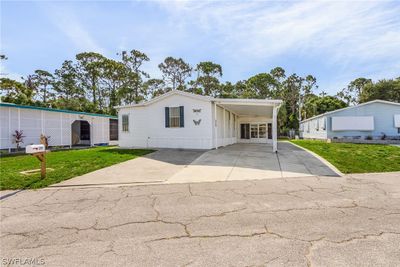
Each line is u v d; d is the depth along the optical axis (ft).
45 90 124.67
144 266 8.08
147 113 51.13
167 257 8.66
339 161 30.60
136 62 128.06
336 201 15.33
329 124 75.00
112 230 11.27
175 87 142.10
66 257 8.84
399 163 29.12
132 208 14.46
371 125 70.69
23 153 45.57
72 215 13.41
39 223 12.28
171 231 11.04
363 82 179.32
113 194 17.62
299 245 9.42
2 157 38.99
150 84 136.05
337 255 8.59
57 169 26.58
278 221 12.04
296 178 22.22
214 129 45.85
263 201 15.44
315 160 31.81
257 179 21.93
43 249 9.51
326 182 20.67
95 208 14.57
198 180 21.75
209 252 8.99
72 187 19.83
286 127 135.95
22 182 20.90
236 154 37.93
